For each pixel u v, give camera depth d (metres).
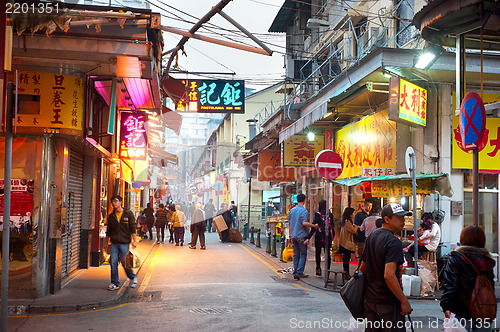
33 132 8.11
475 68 10.69
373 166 13.63
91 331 6.31
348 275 10.85
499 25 6.83
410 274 9.36
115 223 9.24
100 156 11.91
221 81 16.22
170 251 17.27
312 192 20.39
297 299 8.66
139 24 7.51
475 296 4.16
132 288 9.66
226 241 21.59
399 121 10.55
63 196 8.66
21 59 7.99
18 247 8.09
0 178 8.10
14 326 6.55
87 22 7.18
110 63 7.93
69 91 8.30
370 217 10.28
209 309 7.73
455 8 6.83
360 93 12.58
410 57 10.58
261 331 6.36
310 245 19.33
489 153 11.54
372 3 16.05
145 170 19.83
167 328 6.49
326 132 17.59
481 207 11.98
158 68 9.48
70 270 10.62
